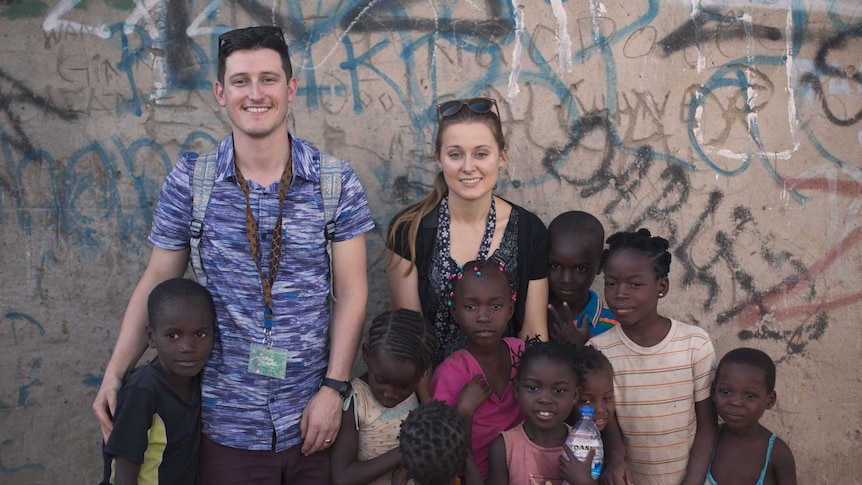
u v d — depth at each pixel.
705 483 2.83
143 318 2.62
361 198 2.71
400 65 3.32
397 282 2.98
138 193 3.26
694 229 3.45
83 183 3.23
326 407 2.60
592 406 2.72
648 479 2.88
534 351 2.65
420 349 2.64
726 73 3.40
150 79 3.22
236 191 2.57
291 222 2.59
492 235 2.95
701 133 3.41
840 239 3.49
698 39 3.38
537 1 3.32
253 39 2.48
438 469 2.44
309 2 3.26
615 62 3.37
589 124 3.39
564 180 3.41
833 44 3.41
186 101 3.25
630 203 3.43
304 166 2.61
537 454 2.64
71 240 3.25
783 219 3.47
